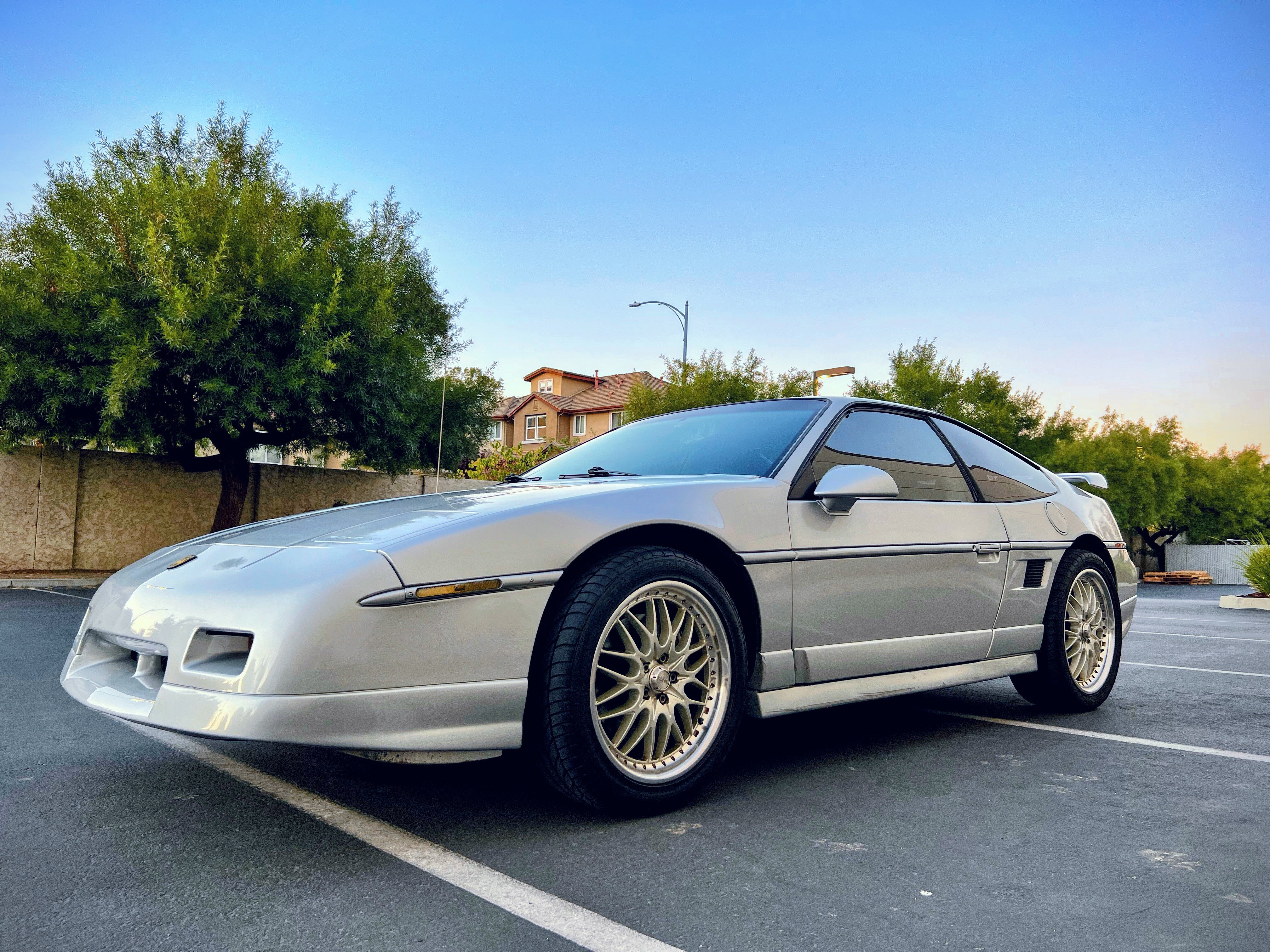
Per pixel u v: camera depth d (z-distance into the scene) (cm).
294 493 1509
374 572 191
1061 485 394
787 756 293
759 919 166
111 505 1303
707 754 233
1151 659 584
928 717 363
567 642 209
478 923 162
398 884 180
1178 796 251
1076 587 374
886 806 237
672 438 329
